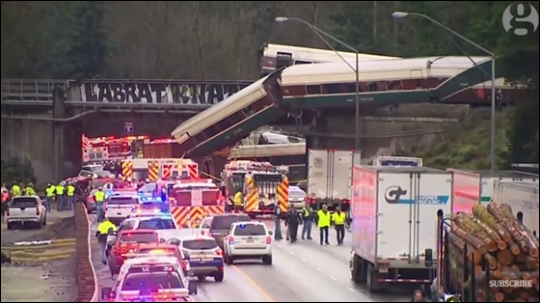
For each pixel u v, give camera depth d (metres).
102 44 177.50
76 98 141.88
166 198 131.62
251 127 146.12
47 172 145.25
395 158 156.00
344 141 189.50
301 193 160.00
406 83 197.38
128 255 92.25
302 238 148.00
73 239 120.44
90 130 142.38
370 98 195.12
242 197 143.88
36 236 125.81
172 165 135.75
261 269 111.81
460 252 79.88
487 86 198.38
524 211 84.94
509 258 75.38
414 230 94.94
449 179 95.50
